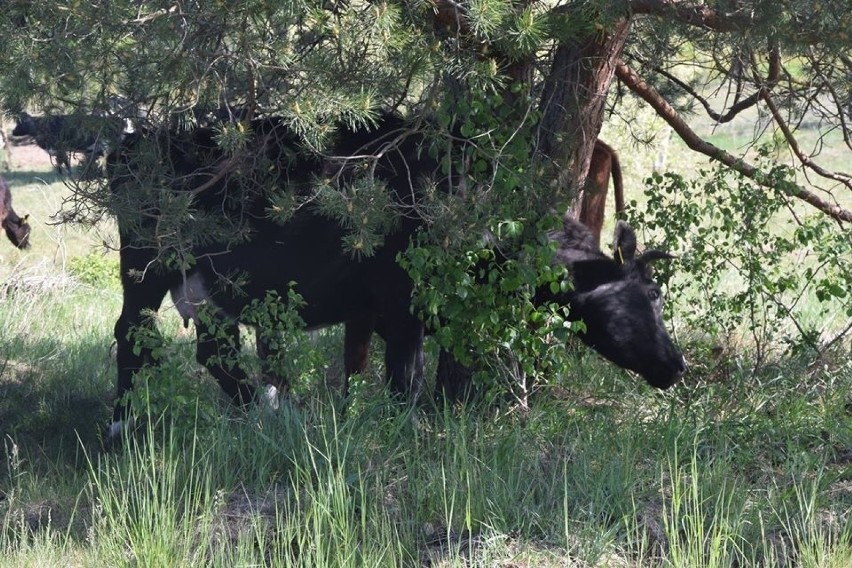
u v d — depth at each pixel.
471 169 13.30
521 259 12.81
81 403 15.88
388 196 11.36
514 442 12.31
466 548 10.34
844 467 12.59
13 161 50.19
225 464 11.71
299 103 10.20
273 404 13.48
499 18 10.06
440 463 11.74
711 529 10.35
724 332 17.81
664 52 14.88
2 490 12.27
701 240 16.31
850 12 11.15
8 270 26.66
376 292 14.14
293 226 13.82
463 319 13.31
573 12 11.66
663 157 32.97
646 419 14.31
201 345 14.66
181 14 10.14
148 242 13.25
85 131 10.75
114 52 10.45
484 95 12.48
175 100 11.32
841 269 16.05
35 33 10.29
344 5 10.77
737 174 18.38
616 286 13.81
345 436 12.16
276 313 13.34
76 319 21.81
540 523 10.68
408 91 12.01
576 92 13.96
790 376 15.54
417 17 10.77
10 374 17.36
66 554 10.45
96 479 11.07
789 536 10.22
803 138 43.19
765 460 12.84
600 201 18.19
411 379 14.16
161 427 13.08
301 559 9.77
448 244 11.92
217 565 9.88
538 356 13.39
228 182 13.49
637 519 10.91
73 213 11.43
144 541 9.95
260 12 9.83
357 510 11.19
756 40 12.07
